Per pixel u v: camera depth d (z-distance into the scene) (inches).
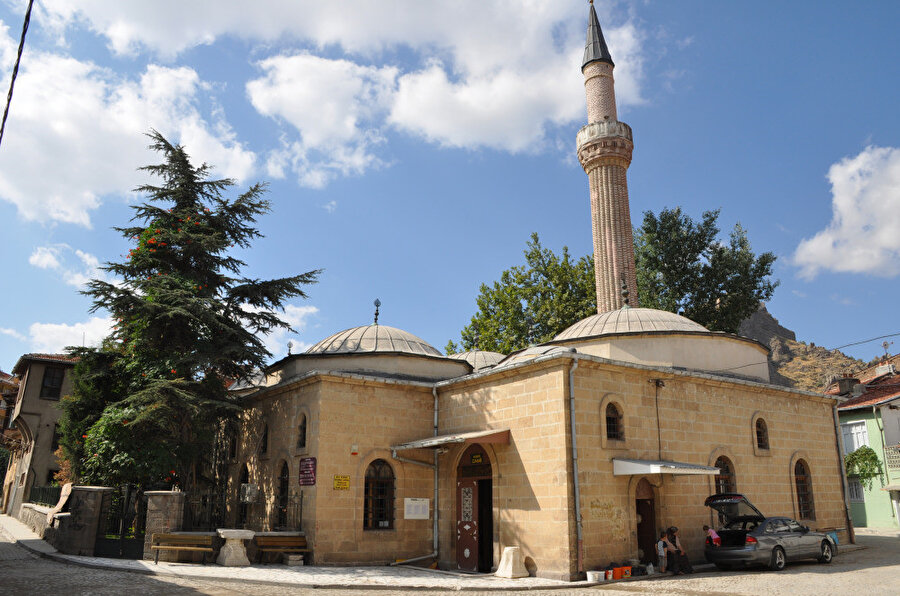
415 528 767.7
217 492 961.5
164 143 956.0
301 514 732.7
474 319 1903.3
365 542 726.5
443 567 754.8
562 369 653.3
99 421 817.5
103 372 946.7
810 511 897.5
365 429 764.0
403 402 804.6
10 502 1729.8
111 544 723.4
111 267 871.1
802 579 602.9
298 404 792.9
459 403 791.1
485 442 693.3
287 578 585.6
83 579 561.6
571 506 620.4
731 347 920.3
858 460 1378.0
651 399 728.3
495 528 701.9
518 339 1769.2
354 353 903.1
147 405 781.3
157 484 828.0
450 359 956.0
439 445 776.9
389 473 778.2
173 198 959.6
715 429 789.9
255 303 946.1
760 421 869.8
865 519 1373.0
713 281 1620.3
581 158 1465.3
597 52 1512.1
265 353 893.2
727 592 533.0
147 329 846.5
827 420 976.3
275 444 840.3
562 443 636.1
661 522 697.0
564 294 1788.9
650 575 638.5
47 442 1401.3
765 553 666.8
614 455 672.4
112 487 799.7
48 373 1437.0
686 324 931.3
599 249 1393.9
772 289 1617.9
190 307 832.9
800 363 4630.9
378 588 556.4
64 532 754.8
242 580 572.7
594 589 563.8
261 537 690.2
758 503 814.5
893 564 714.8
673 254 1651.1
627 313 946.7
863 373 1847.9
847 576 620.1
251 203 969.5
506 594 544.1
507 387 720.3
